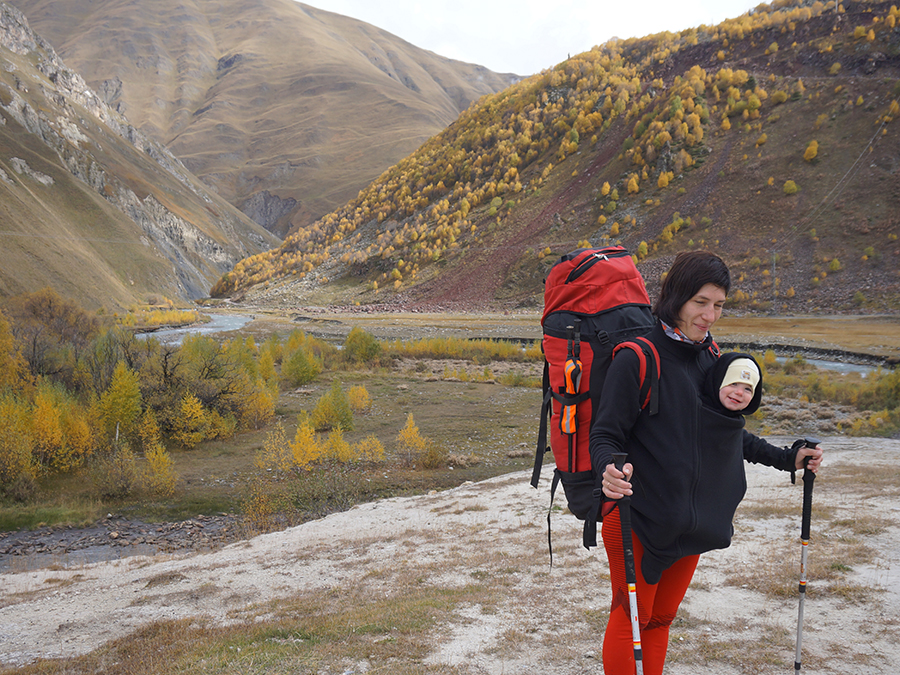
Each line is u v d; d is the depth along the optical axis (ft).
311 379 138.72
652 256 366.63
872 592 16.24
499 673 12.74
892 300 259.80
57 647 21.31
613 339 7.70
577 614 16.76
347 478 66.64
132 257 517.96
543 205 489.67
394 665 13.69
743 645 13.30
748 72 484.33
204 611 24.61
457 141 649.20
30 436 69.05
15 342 107.76
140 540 53.31
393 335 282.36
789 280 300.61
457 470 70.90
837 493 34.22
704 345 7.79
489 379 147.23
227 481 69.10
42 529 56.29
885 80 410.31
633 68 593.01
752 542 23.53
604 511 7.51
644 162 456.04
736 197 381.81
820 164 373.20
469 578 23.62
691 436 7.36
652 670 8.29
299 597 24.63
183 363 97.96
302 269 577.84
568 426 7.84
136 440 81.66
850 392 111.86
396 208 618.44
